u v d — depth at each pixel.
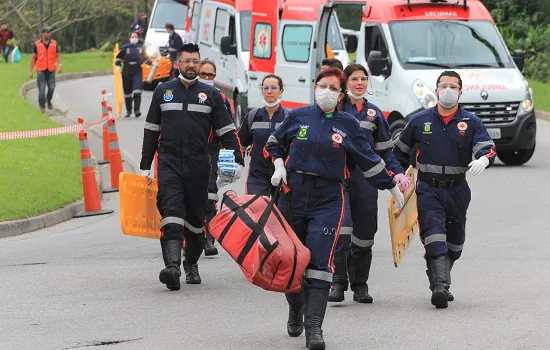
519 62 24.05
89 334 10.06
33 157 23.20
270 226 9.45
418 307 11.23
